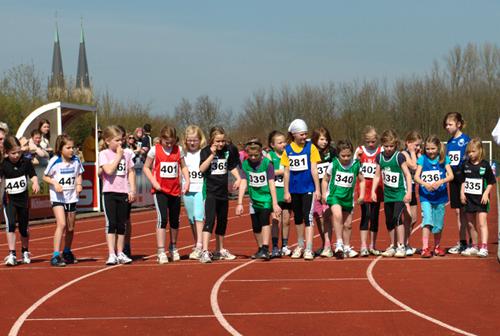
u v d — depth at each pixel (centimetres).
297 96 6262
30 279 1036
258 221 1221
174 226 1210
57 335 715
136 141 2662
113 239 1172
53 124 2241
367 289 930
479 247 1256
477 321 749
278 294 907
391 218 1211
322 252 1233
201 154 1189
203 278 1029
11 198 1177
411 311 800
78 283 999
